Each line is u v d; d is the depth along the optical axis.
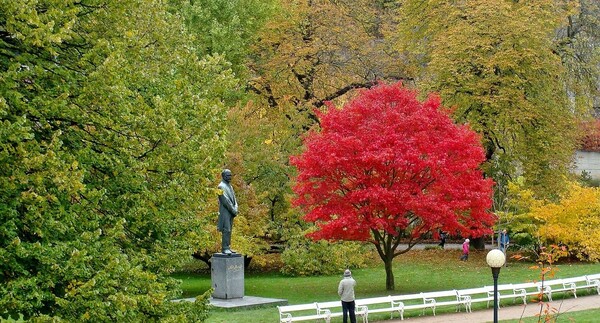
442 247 47.34
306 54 45.59
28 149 11.69
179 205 14.69
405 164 27.69
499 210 40.06
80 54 13.98
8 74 11.77
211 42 41.91
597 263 39.44
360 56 47.09
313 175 29.00
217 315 25.05
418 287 32.84
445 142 28.52
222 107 15.66
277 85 47.09
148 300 12.56
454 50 40.28
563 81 43.56
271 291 32.22
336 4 48.78
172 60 16.92
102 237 13.07
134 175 13.66
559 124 41.22
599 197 39.88
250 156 36.09
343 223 28.30
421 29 45.56
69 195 11.93
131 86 15.17
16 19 11.48
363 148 28.34
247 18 44.62
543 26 42.44
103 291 11.64
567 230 38.94
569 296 29.92
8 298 11.05
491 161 42.97
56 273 11.70
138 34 16.14
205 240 15.88
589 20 45.56
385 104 29.70
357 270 39.34
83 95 12.72
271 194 37.34
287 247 38.47
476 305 28.16
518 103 39.78
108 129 13.41
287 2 48.09
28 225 12.09
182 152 14.27
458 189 28.41
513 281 33.84
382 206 28.42
